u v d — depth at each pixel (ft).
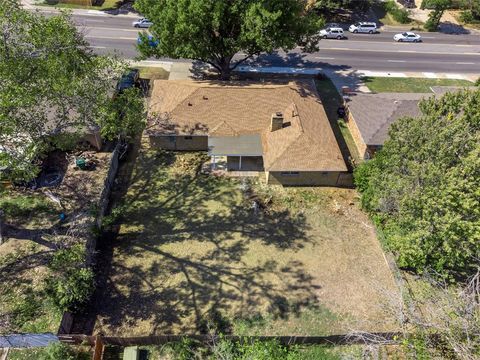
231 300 83.92
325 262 92.22
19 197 101.19
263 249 94.32
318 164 106.11
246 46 127.95
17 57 77.71
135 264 89.76
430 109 92.48
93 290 80.84
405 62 171.94
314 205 105.60
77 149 115.34
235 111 118.11
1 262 86.53
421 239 76.64
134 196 105.70
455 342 57.72
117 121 98.07
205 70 154.40
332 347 75.82
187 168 113.91
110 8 194.80
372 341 68.54
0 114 72.43
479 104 86.33
